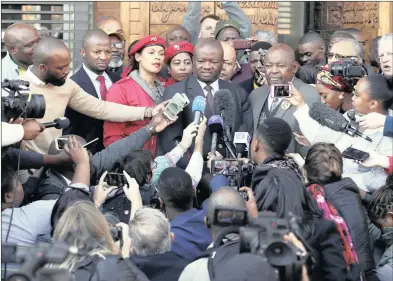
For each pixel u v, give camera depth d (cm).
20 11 1364
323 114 827
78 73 987
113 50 1100
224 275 556
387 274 721
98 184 765
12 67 927
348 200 725
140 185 765
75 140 750
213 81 909
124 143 832
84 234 560
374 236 796
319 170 729
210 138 880
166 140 884
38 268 491
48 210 710
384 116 804
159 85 969
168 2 1359
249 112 913
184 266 643
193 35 1213
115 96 934
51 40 860
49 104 869
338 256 647
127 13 1361
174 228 675
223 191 625
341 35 1005
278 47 925
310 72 1054
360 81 832
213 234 621
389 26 1410
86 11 1362
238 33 1123
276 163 711
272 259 516
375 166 790
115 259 554
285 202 652
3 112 731
